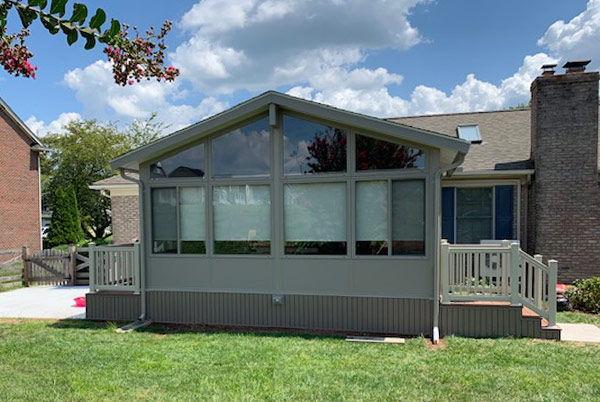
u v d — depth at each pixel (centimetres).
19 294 989
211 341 575
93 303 728
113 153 2819
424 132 570
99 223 2914
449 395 391
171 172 690
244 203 665
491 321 589
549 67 949
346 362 483
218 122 640
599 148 969
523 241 991
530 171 941
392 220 610
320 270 635
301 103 614
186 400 385
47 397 396
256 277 659
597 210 904
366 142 618
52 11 219
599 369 451
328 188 634
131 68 254
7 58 227
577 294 755
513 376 433
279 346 547
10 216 1759
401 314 606
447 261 611
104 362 491
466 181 1009
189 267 684
